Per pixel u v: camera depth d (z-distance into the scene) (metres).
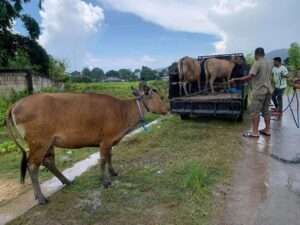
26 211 4.75
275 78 11.42
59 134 5.00
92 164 6.82
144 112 5.89
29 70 18.78
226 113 9.82
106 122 5.32
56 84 26.12
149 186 5.36
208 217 4.32
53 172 5.51
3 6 17.81
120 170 6.27
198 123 10.59
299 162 6.45
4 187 5.78
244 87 10.89
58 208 4.74
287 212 4.43
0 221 4.51
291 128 9.78
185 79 10.69
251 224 4.14
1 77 17.80
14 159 7.65
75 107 5.08
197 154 7.06
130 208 4.64
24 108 4.79
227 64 11.23
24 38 22.34
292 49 45.34
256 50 8.06
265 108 8.48
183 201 4.77
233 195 4.96
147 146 7.87
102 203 4.85
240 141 8.11
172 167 6.20
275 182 5.45
